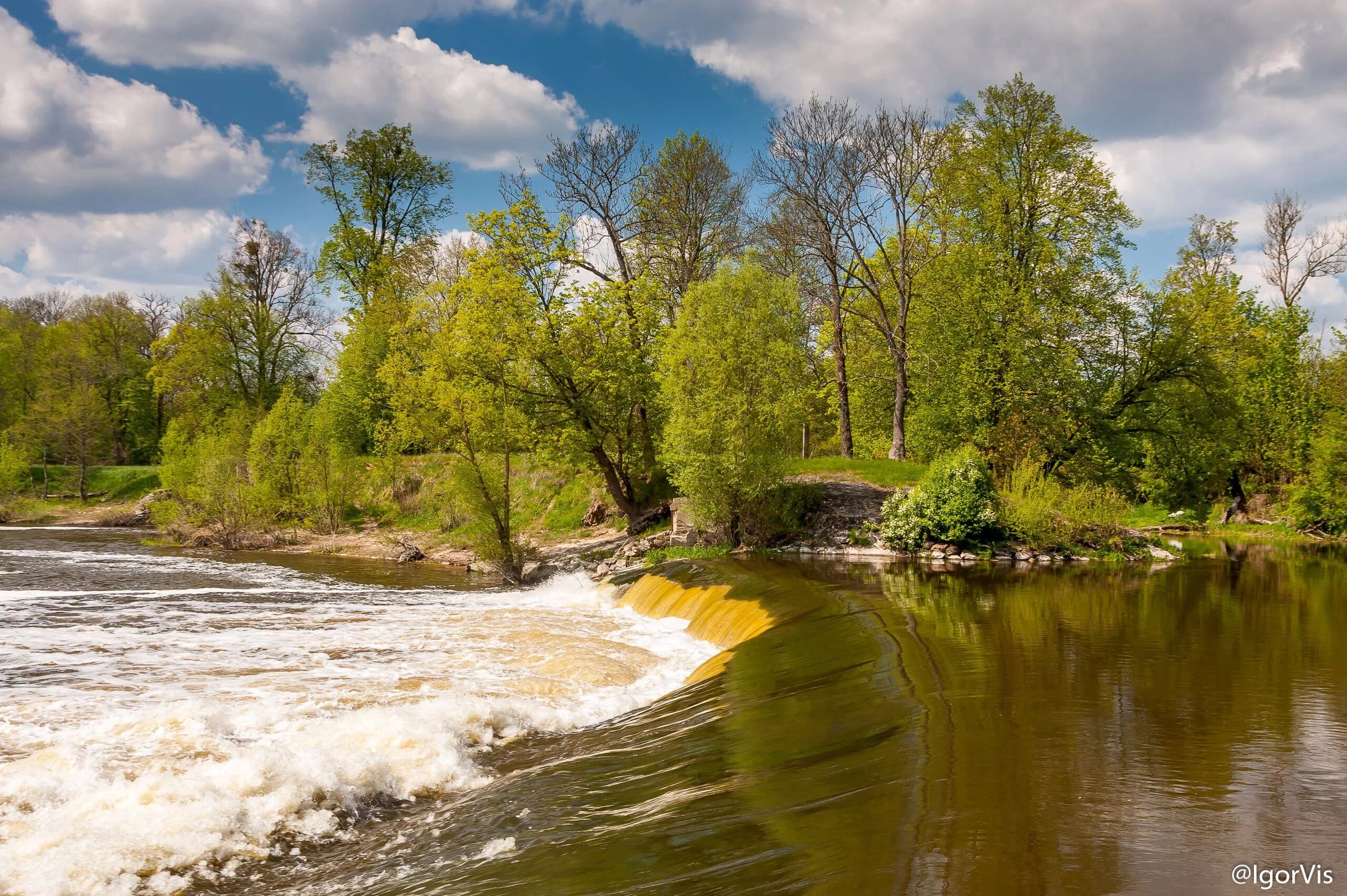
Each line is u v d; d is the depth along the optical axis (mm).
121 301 70500
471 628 16859
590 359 29359
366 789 8219
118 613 18609
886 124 31688
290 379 55969
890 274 38031
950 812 5598
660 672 13469
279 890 6180
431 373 28578
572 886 5332
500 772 8883
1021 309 29078
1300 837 5078
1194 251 49062
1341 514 32219
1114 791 5875
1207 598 15711
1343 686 8867
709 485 24656
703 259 36719
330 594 22641
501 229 29531
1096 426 30109
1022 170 31375
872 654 11023
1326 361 42281
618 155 33844
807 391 29328
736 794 6633
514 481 30984
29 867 6367
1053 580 18672
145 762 8523
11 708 10609
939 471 24859
